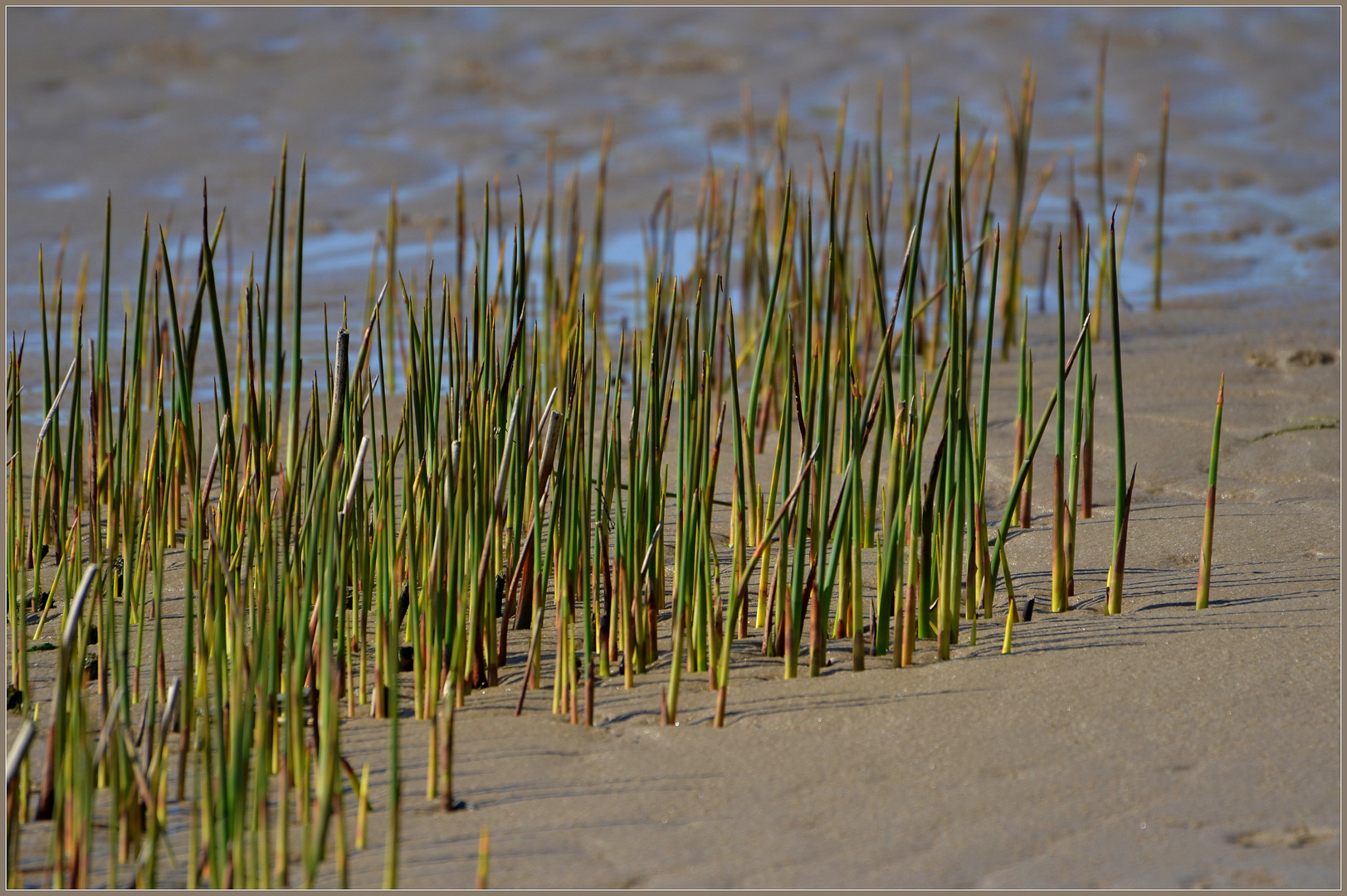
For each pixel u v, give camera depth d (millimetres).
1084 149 16422
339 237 13047
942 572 5207
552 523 5555
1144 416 8688
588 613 4840
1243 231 13758
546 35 21141
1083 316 5559
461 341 5762
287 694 4320
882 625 5371
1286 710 4715
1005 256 11305
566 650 5016
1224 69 19734
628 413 8906
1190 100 18297
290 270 12117
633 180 14922
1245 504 7090
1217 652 5184
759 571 6348
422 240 12961
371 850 4051
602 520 5488
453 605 5031
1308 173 15602
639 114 17438
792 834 4070
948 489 5449
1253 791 4215
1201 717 4688
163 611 6000
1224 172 15672
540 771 4523
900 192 14484
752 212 11406
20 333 10258
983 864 3875
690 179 14922
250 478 5645
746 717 4871
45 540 6914
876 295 5406
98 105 16984
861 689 5035
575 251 10852
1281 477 7527
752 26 21656
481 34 21078
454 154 15742
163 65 18891
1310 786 4230
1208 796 4191
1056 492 5637
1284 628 5375
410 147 15938
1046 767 4398
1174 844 3941
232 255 12414
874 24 21688
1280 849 3898
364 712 5090
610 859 3957
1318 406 8750
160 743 3980
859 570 5145
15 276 11555
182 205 13664
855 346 5777
